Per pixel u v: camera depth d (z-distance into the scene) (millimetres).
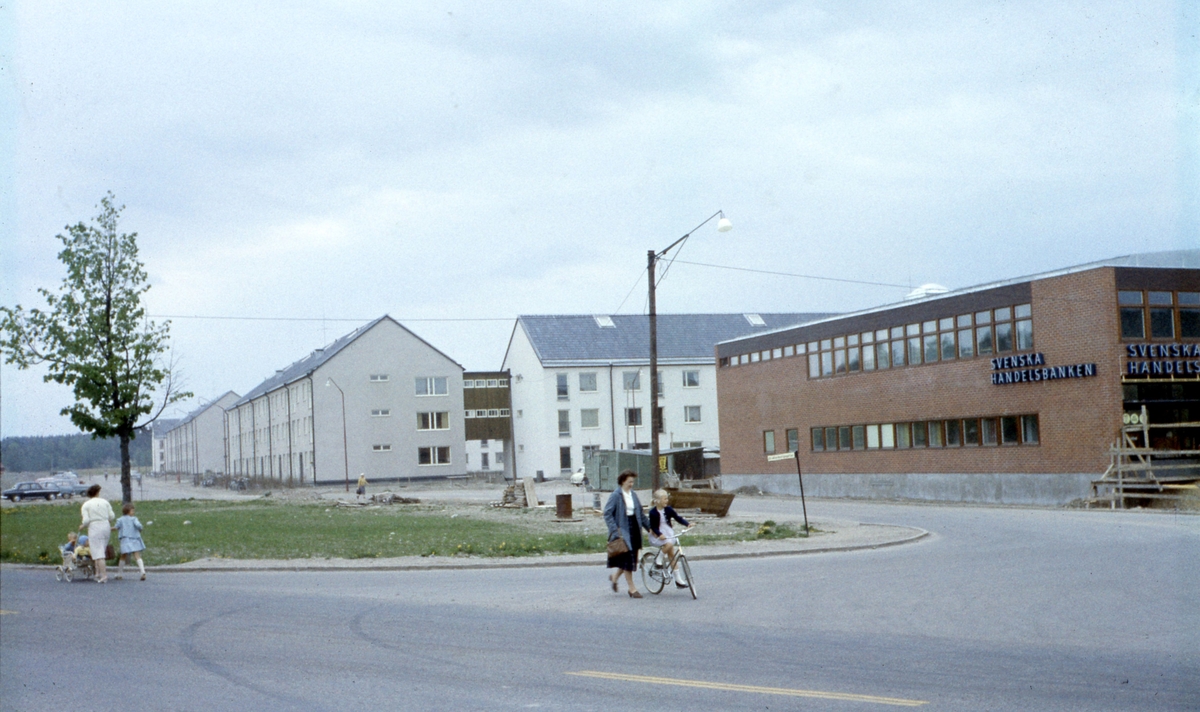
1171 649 9680
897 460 44969
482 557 21531
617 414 83312
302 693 8398
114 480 126312
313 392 80562
